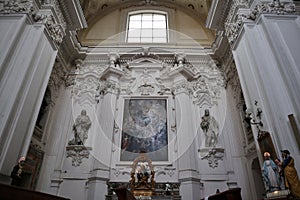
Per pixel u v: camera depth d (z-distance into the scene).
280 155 4.38
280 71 4.93
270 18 5.61
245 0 6.46
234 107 8.77
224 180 7.69
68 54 9.79
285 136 4.42
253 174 7.29
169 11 11.93
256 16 5.89
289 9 5.75
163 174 7.75
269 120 4.85
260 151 5.12
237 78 8.50
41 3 6.43
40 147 7.50
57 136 8.35
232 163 7.98
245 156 7.79
